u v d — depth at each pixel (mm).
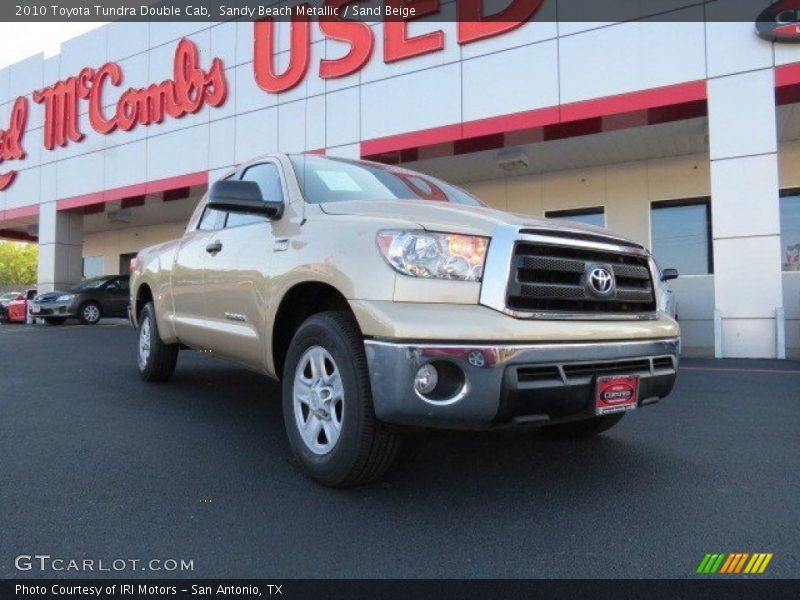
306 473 3193
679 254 12227
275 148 13148
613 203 12703
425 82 11242
